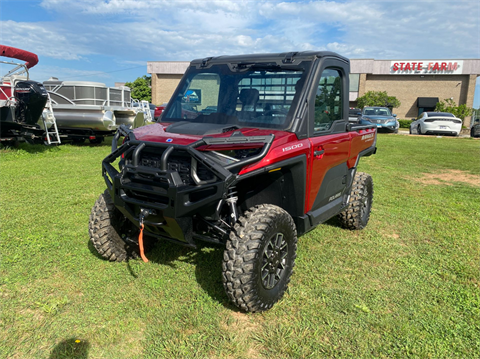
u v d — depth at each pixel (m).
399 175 9.31
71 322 2.89
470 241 4.79
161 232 3.21
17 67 10.27
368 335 2.83
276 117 3.41
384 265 4.05
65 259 3.90
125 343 2.69
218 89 3.79
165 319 2.94
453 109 37.19
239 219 2.95
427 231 5.16
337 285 3.57
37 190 6.57
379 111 24.17
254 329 2.87
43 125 10.36
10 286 3.35
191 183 2.82
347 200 4.64
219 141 2.78
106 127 11.69
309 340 2.75
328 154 3.79
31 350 2.58
